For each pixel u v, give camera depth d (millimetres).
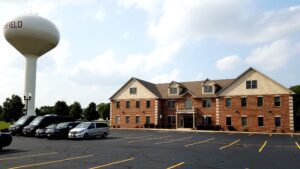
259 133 48969
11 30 50781
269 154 20609
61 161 16109
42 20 52406
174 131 52594
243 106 55594
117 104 67375
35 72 54000
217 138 36094
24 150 21328
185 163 16109
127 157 18125
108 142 29016
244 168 14812
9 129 37500
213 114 58406
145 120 63719
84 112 94375
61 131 33250
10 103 65250
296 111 79312
